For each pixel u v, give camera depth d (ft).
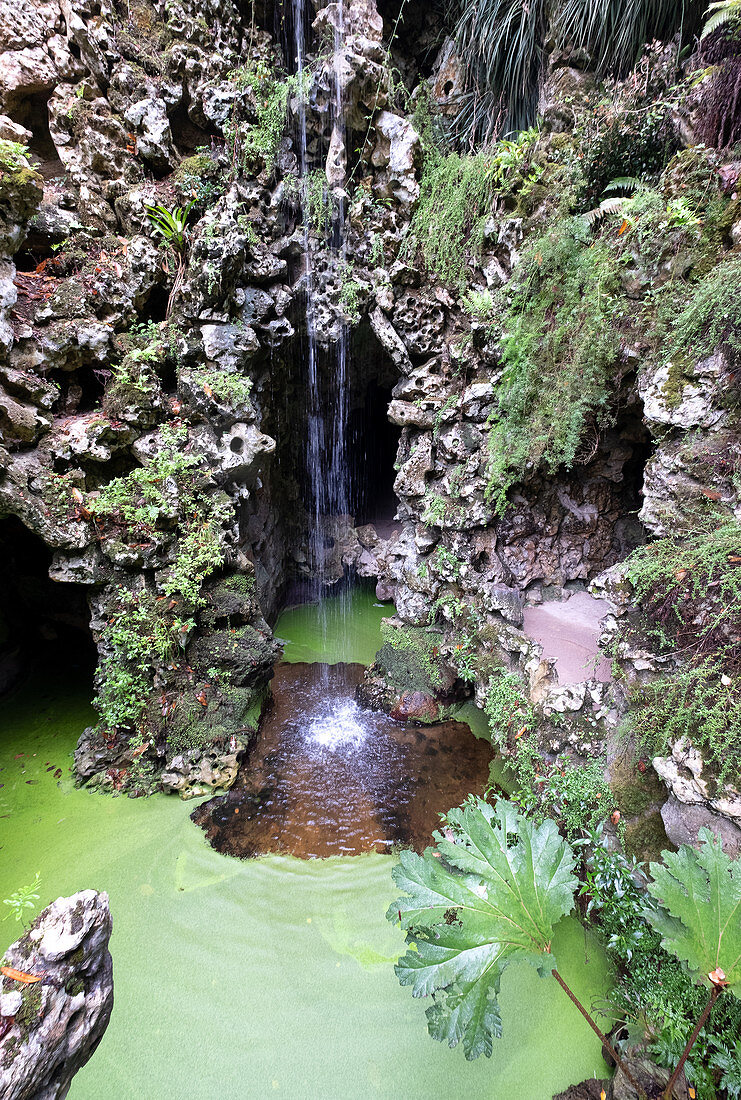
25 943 5.23
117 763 14.19
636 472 16.69
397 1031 9.07
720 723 8.03
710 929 5.26
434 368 18.44
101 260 14.42
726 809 7.77
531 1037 8.83
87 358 13.80
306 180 17.35
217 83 15.61
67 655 19.27
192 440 15.10
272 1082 8.45
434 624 19.07
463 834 6.73
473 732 16.30
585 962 9.76
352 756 15.30
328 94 15.99
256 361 17.78
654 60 14.37
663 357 11.76
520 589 17.62
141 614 14.06
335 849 12.43
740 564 8.95
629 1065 7.42
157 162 15.48
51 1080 5.23
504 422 15.66
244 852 12.34
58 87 14.28
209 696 14.85
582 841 9.85
